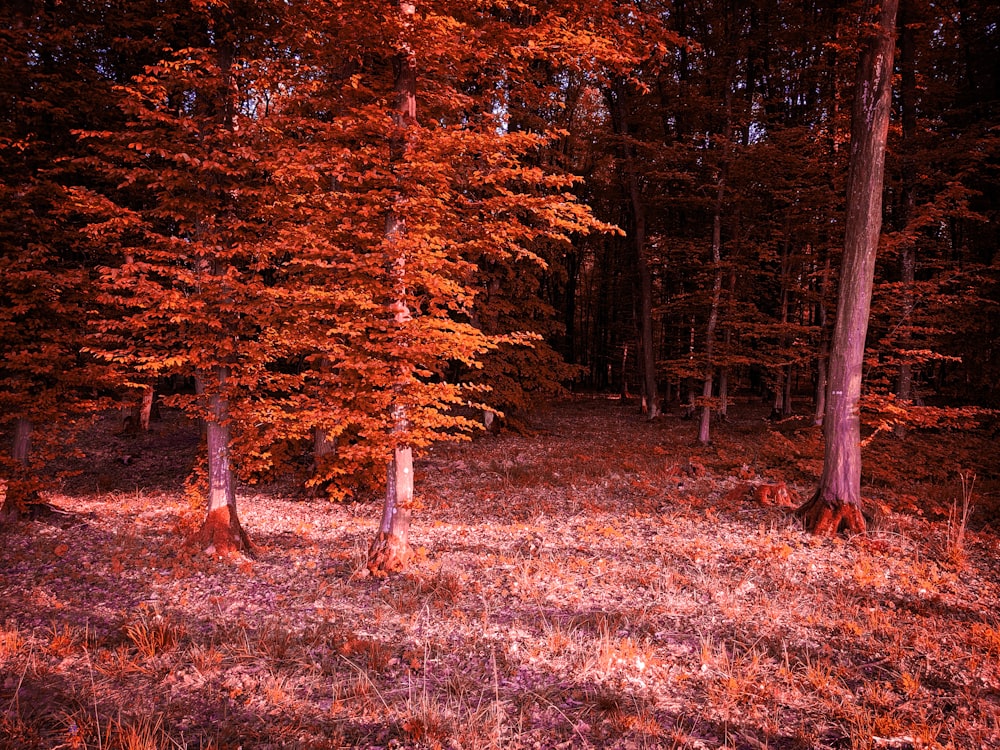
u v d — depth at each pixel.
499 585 7.33
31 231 10.23
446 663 5.32
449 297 7.68
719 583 7.23
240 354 9.04
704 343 18.06
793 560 8.02
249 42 8.98
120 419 19.94
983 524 9.71
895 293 14.42
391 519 8.10
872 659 5.32
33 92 10.16
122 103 7.45
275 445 13.44
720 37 19.89
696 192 21.25
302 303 7.49
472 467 14.74
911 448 14.37
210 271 8.68
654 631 5.94
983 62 20.36
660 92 21.83
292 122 7.73
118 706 4.48
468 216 7.74
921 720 4.30
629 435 19.50
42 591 6.91
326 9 6.99
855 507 9.35
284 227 7.73
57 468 16.08
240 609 6.65
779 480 12.70
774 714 4.43
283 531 10.36
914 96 17.55
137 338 9.73
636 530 9.66
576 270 34.81
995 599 6.68
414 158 6.69
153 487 14.38
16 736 4.01
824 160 18.05
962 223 19.48
